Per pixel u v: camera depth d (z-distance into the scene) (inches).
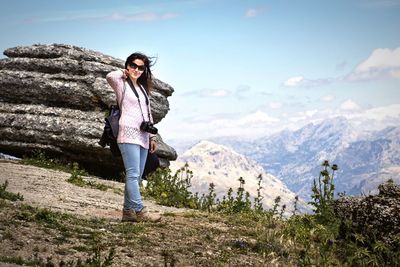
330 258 346.0
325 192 426.9
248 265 315.9
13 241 280.7
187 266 291.3
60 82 893.2
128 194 402.9
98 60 916.6
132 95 408.5
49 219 339.9
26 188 516.7
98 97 889.5
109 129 406.0
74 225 347.3
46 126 872.9
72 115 880.3
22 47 946.7
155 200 628.4
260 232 404.2
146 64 412.8
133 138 403.5
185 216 468.8
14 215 336.2
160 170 677.9
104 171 900.6
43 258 262.8
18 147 886.4
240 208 546.6
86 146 851.4
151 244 327.9
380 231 369.1
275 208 475.8
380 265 346.0
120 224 378.9
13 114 896.3
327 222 411.5
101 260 271.3
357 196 414.0
